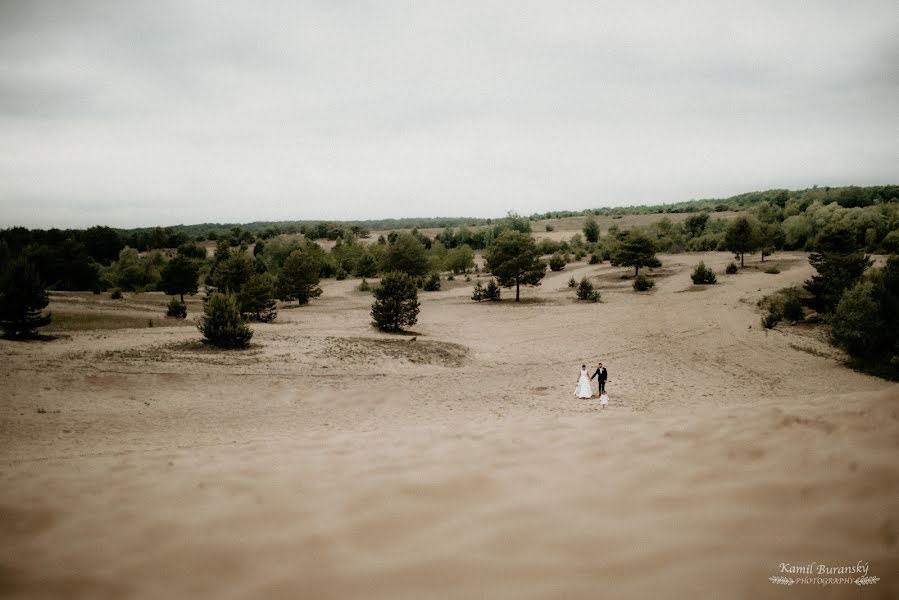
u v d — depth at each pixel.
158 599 3.78
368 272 85.19
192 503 5.61
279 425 13.54
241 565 4.21
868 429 5.93
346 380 20.97
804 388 21.95
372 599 3.58
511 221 147.75
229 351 24.28
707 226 119.62
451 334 37.09
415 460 6.71
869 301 26.52
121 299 53.31
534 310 50.66
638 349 32.03
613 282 69.62
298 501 5.49
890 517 3.90
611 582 3.52
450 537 4.44
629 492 5.02
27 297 24.36
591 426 7.91
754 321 39.84
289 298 56.62
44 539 4.86
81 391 16.22
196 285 51.81
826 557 3.51
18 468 7.63
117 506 5.62
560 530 4.38
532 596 3.45
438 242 126.94
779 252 87.75
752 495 4.61
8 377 16.50
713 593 3.24
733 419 7.27
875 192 145.50
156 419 13.80
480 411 16.36
